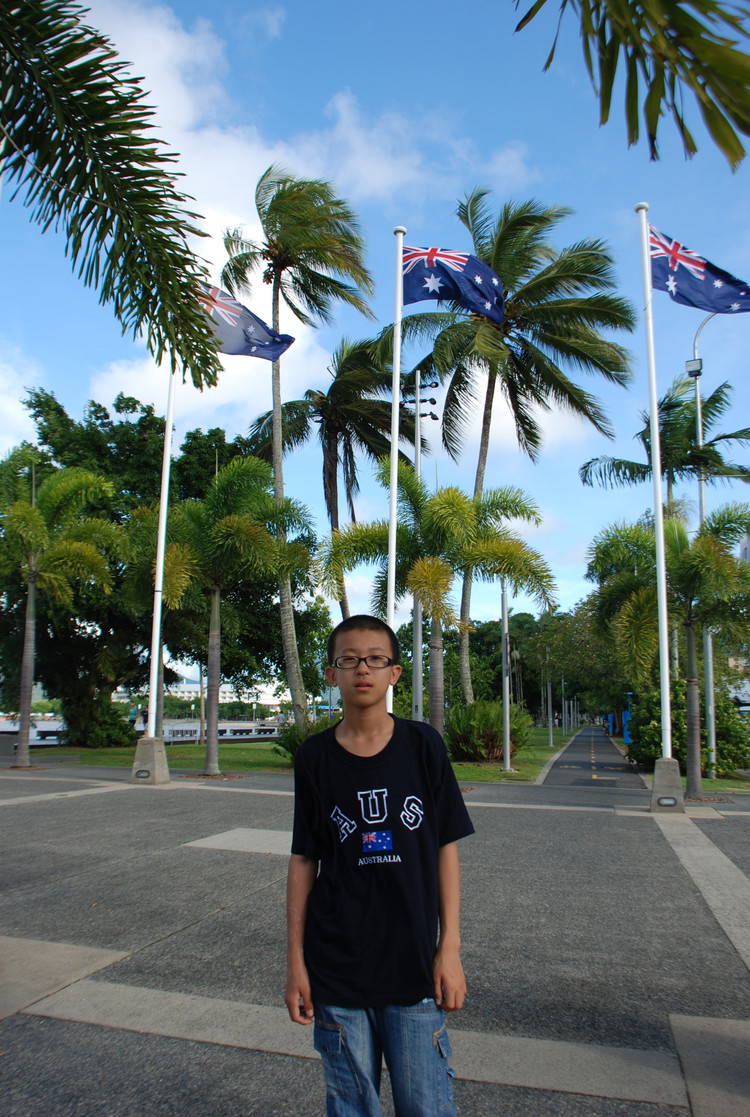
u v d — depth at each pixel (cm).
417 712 2284
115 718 3116
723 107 162
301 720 2102
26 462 2172
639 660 1418
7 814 1099
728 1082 345
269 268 2297
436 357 2391
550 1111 321
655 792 1215
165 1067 356
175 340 466
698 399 2367
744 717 2408
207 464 3150
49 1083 340
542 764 2484
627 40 170
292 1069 355
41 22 375
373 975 216
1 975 470
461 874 754
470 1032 396
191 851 841
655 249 1387
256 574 1927
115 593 2545
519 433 2700
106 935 551
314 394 2822
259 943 534
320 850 233
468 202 2520
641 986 463
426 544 1608
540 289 2428
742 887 711
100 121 397
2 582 2383
